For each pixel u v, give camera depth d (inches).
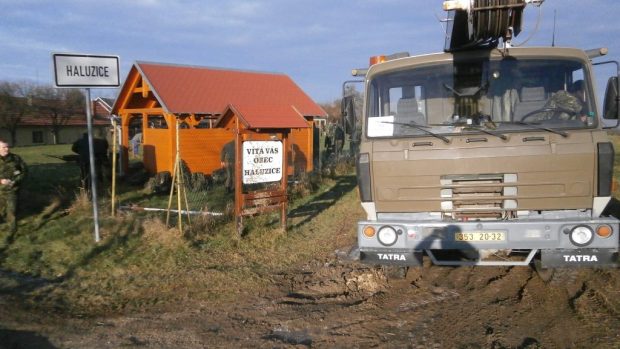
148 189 581.9
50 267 317.1
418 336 216.5
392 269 289.0
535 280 279.4
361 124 264.1
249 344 212.1
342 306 255.1
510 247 226.1
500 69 245.3
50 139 2337.6
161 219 405.4
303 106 773.9
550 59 241.4
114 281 294.7
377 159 242.4
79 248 346.0
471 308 244.7
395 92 253.9
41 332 223.9
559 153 226.1
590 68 237.0
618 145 906.1
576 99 235.8
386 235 236.2
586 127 230.8
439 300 257.3
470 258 259.3
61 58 335.9
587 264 220.8
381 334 219.8
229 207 430.0
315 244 372.2
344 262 326.3
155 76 666.2
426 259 314.3
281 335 222.2
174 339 217.9
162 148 661.3
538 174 228.1
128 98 705.6
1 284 285.7
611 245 219.0
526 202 229.6
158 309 254.7
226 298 269.4
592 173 225.3
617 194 493.7
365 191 245.0
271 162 389.1
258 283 290.5
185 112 639.1
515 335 212.8
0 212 396.5
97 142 595.5
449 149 234.5
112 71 356.8
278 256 345.1
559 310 237.8
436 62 250.8
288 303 261.6
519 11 231.5
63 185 613.6
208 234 381.1
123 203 508.7
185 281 293.1
